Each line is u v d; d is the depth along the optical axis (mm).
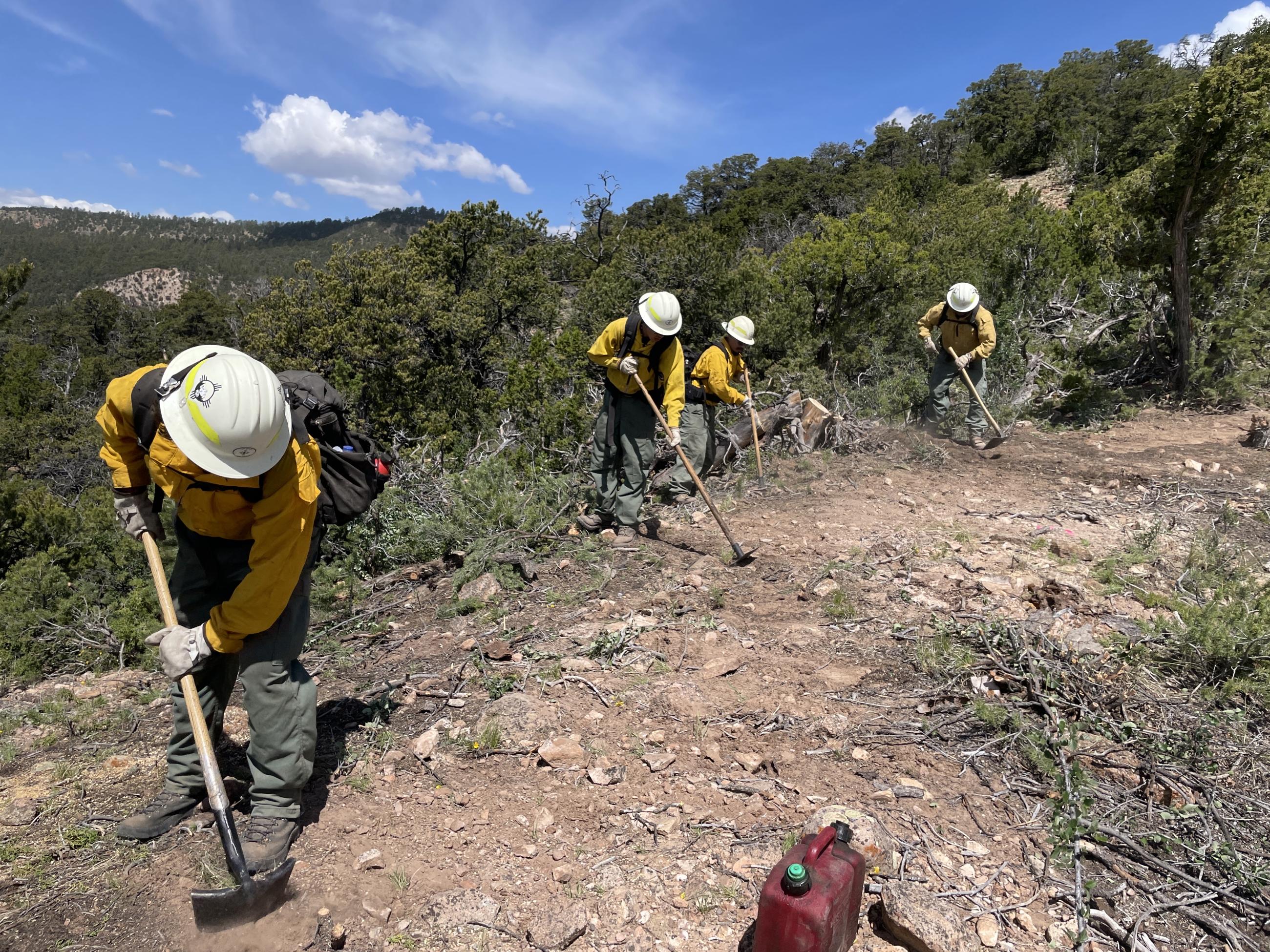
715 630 4188
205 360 2270
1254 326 9461
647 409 5387
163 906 2336
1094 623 4137
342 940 2213
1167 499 6438
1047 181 48094
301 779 2559
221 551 2592
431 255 18984
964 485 7137
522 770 3043
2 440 24406
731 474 7566
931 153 72438
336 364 9641
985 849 2588
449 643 4281
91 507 7781
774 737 3230
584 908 2318
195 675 2684
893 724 3299
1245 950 2217
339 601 5223
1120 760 3047
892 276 12242
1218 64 8938
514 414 9672
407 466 6965
